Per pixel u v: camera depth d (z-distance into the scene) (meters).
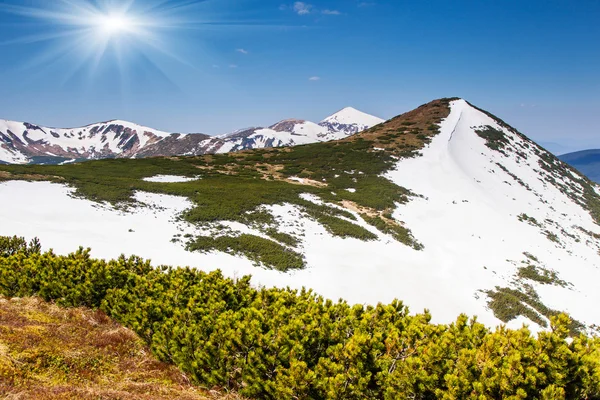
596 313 28.56
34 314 9.47
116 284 11.05
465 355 5.57
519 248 38.75
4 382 5.83
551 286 31.84
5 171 36.56
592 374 5.04
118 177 44.31
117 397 6.00
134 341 8.75
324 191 47.22
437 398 5.52
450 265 32.16
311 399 6.08
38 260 12.19
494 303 26.55
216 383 7.09
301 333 6.87
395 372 5.82
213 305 8.52
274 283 23.05
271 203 38.47
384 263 29.31
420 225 40.72
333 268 26.89
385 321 7.18
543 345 5.25
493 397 5.21
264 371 6.72
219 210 33.97
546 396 4.82
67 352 7.32
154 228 28.33
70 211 28.73
